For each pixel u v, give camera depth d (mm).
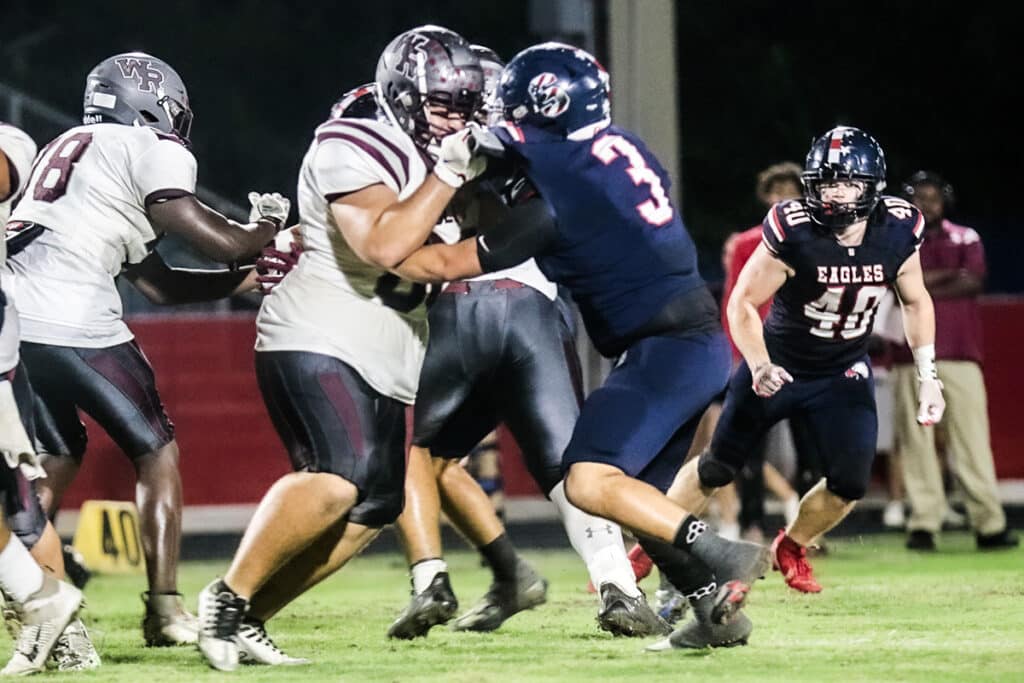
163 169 16297
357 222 13469
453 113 13906
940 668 13961
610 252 14172
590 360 29906
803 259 17797
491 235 13805
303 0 66000
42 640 14156
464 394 16719
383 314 14125
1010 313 41062
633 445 14195
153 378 16984
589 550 16516
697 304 14461
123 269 17516
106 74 16750
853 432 18438
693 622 15023
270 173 65125
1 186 14133
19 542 14109
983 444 27312
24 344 16312
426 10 65875
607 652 15391
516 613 17578
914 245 17953
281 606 14727
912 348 18281
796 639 16016
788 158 63969
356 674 14070
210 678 13883
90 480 38469
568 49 14188
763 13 64688
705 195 64375
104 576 27094
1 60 62875
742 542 14398
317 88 66125
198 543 34062
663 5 29578
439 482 17203
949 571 23688
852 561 25812
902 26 64188
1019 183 64562
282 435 14273
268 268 14586
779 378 16859
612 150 14172
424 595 16547
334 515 14008
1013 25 63406
